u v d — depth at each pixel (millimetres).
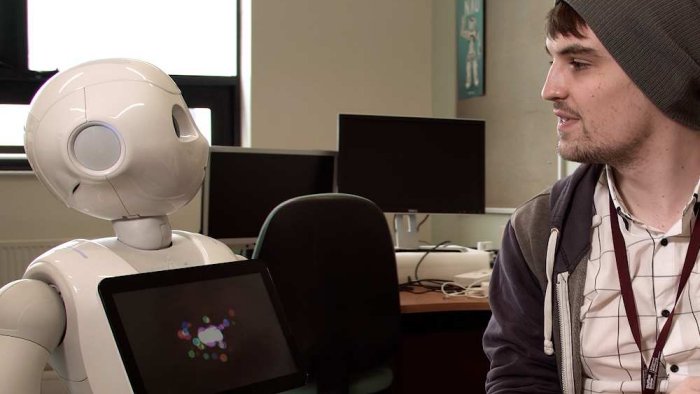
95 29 3627
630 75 845
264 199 2555
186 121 973
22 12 3506
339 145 2520
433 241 3939
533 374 1025
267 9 3580
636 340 895
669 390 872
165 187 925
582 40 869
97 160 883
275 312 927
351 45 3730
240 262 926
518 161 3238
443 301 2025
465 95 3633
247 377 855
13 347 817
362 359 1823
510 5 3268
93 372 846
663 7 820
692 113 865
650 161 900
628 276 914
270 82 3590
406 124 2590
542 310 1038
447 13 3762
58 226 3332
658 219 928
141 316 790
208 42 3785
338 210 1759
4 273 3186
